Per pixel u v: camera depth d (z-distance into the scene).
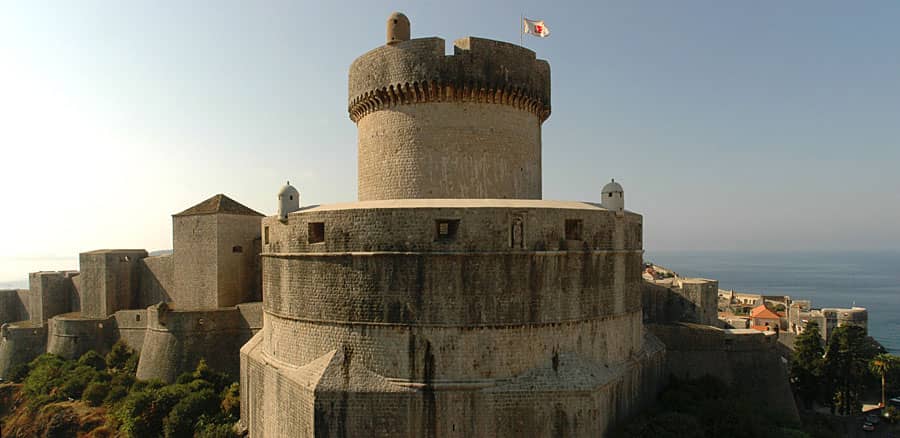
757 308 134.38
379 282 30.17
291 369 33.16
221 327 58.31
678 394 39.75
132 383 58.94
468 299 29.56
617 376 33.09
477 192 37.25
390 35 38.69
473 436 29.23
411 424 29.22
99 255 73.94
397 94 37.25
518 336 30.11
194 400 48.03
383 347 30.05
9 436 57.94
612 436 32.19
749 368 50.59
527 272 30.31
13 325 79.62
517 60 38.06
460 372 29.48
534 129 40.59
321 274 31.91
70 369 65.81
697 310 59.94
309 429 29.78
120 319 70.00
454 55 36.19
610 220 34.06
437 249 29.53
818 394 75.88
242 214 63.41
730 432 35.28
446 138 36.97
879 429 65.12
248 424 41.00
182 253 63.03
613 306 34.25
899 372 86.06
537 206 31.36
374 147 39.09
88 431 53.22
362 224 30.58
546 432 29.55
